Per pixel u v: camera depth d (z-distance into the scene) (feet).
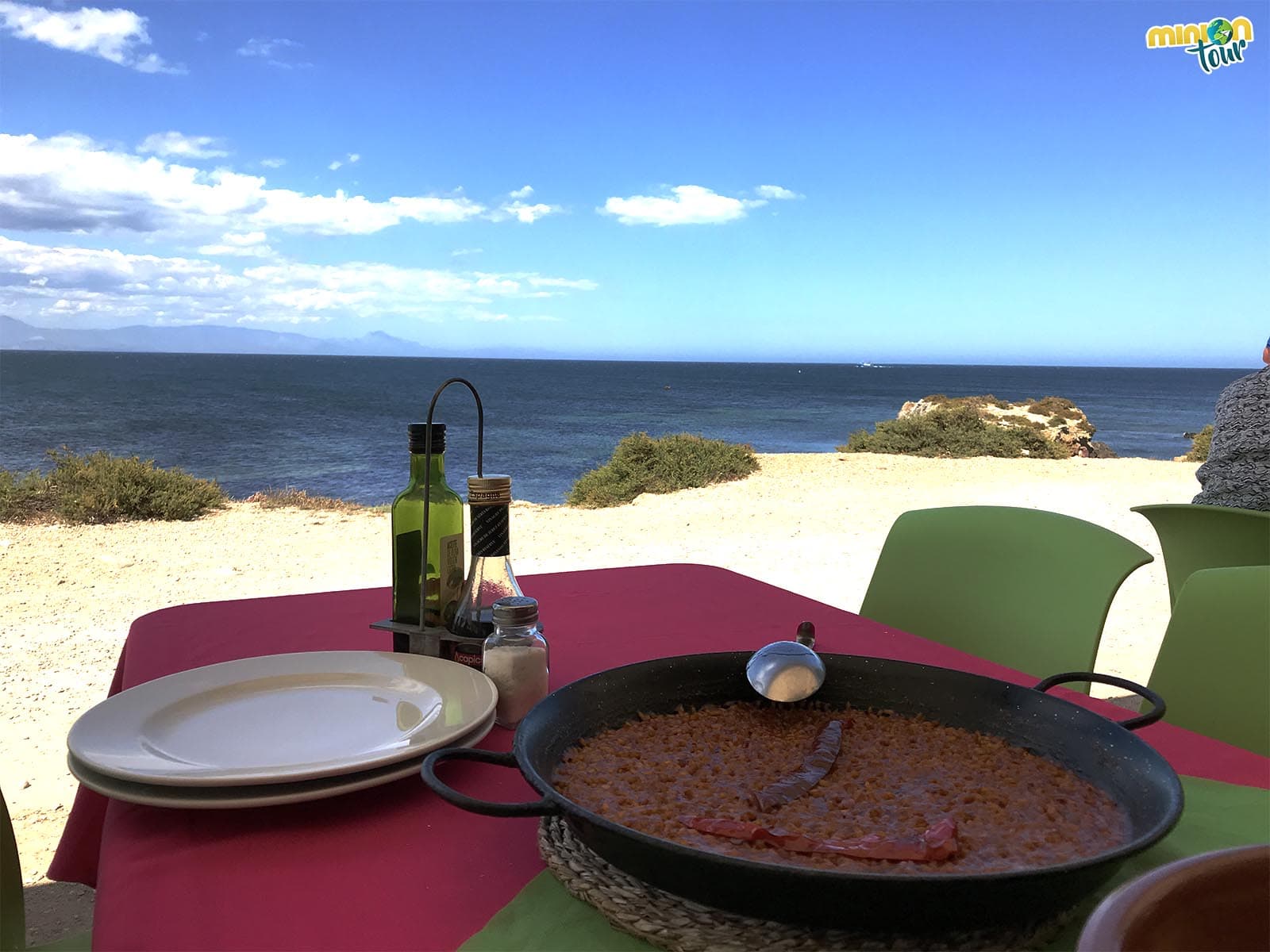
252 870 3.00
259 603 6.79
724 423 134.51
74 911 8.49
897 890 2.21
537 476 67.67
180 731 3.94
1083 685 6.67
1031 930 2.48
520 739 2.99
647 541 27.71
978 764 3.27
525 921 2.70
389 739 3.89
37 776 11.50
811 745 3.43
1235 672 5.76
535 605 4.33
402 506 5.09
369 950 2.57
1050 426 63.72
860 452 55.88
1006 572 7.47
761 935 2.47
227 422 116.67
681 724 3.69
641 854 2.42
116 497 32.40
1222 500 11.86
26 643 17.21
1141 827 2.68
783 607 6.74
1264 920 1.63
